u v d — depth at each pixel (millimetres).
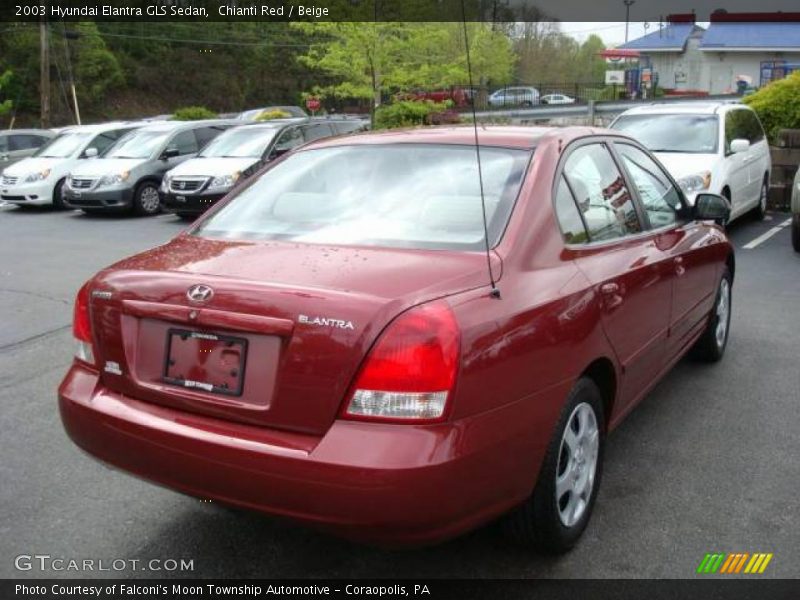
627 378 3770
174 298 2867
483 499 2723
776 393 5184
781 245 10711
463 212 3287
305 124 15836
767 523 3547
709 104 11930
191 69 59938
